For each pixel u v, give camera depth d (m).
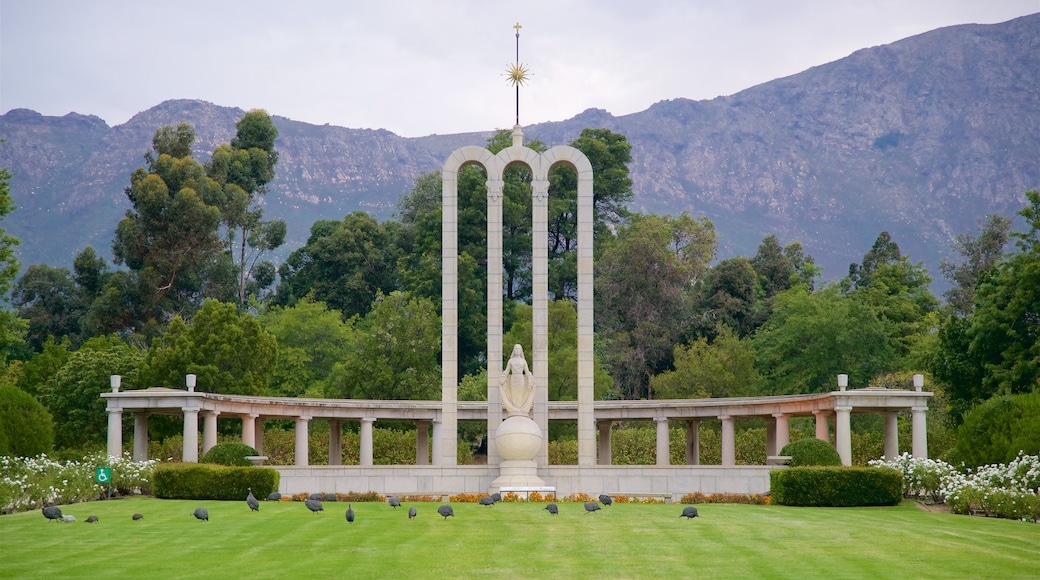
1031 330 60.44
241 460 47.81
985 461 46.66
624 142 104.00
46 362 73.81
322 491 48.16
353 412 59.69
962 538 30.70
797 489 42.50
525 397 50.03
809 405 55.41
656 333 93.69
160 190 93.50
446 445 51.28
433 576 24.38
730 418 59.97
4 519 34.19
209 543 28.77
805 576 24.70
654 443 69.56
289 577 24.16
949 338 63.78
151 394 51.44
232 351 68.62
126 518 34.38
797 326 80.81
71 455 55.16
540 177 52.22
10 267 60.00
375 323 80.62
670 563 26.14
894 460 50.50
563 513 36.62
